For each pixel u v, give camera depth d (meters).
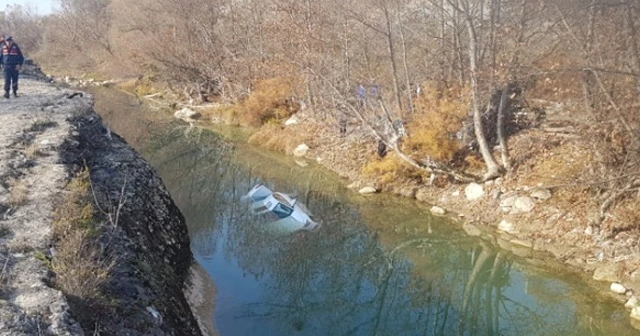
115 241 7.79
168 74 33.72
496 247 13.29
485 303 11.43
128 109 33.50
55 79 46.94
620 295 10.71
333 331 10.07
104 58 46.81
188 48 32.59
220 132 27.09
